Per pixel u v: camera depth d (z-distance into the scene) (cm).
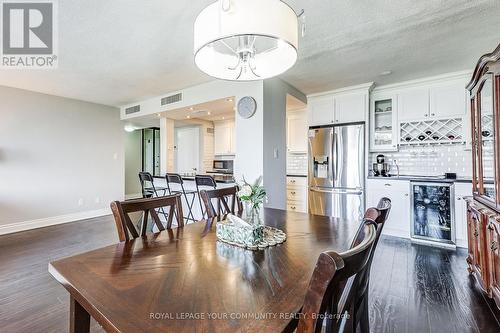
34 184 449
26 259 297
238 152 374
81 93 466
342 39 262
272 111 370
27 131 441
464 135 357
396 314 191
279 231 148
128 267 98
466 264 280
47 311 193
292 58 174
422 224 354
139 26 238
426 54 298
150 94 477
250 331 61
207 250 118
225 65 193
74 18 225
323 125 440
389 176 407
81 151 516
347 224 169
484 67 212
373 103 425
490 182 220
